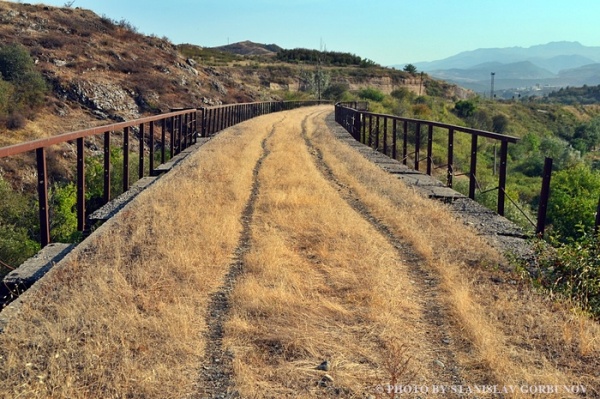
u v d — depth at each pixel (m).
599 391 3.34
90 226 7.86
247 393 3.23
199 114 33.41
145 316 4.13
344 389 3.29
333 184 10.28
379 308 4.40
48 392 3.13
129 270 5.04
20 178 18.50
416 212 7.82
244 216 7.39
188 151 15.59
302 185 9.55
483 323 4.12
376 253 5.79
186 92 39.56
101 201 14.53
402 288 4.91
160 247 5.57
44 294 4.45
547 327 4.15
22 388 3.12
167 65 43.19
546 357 3.75
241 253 5.78
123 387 3.22
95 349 3.56
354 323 4.16
